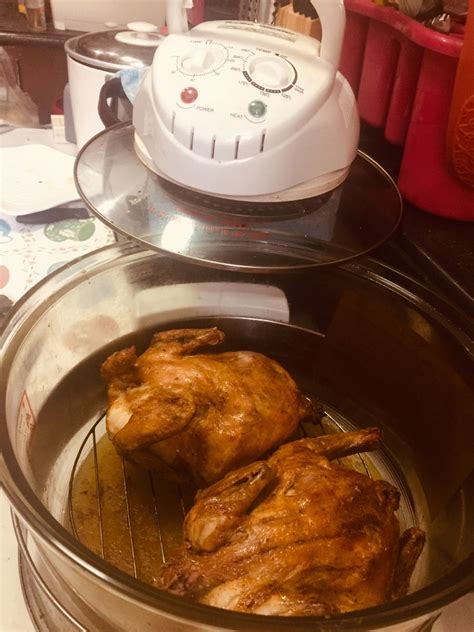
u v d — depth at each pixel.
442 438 0.49
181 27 0.46
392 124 0.62
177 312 0.59
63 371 0.51
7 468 0.35
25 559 0.43
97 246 0.75
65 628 0.40
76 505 0.49
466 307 0.50
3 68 1.04
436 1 0.53
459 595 0.33
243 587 0.36
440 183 0.57
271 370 0.51
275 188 0.43
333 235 0.47
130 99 0.66
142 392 0.47
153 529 0.48
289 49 0.43
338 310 0.58
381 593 0.38
